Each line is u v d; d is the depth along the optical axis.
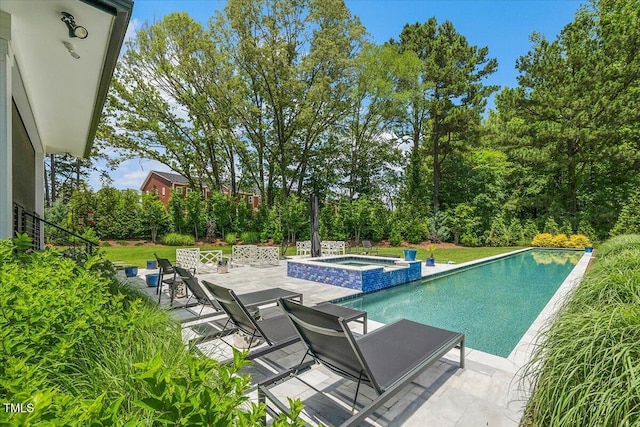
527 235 18.38
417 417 2.40
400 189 22.08
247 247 11.74
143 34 16.72
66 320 1.79
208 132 18.62
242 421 0.95
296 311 2.57
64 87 4.83
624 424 1.54
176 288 5.68
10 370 1.04
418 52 20.09
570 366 1.94
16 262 2.72
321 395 2.69
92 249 5.25
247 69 17.59
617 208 17.42
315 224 10.73
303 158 20.41
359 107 20.47
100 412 0.85
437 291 7.71
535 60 17.27
